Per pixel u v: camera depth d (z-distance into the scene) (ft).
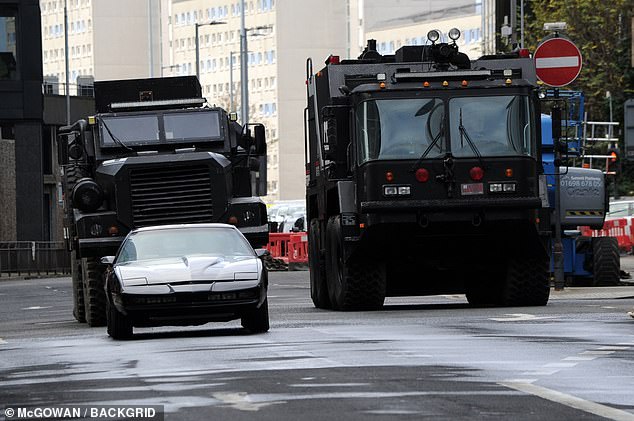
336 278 230.89
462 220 218.38
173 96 250.57
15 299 357.82
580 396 101.45
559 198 281.54
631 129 262.06
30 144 594.24
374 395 102.17
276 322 197.67
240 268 175.73
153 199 229.25
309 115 256.73
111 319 178.09
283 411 94.17
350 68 231.91
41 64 591.78
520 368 121.08
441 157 219.61
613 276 308.81
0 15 590.55
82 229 226.17
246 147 238.48
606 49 591.78
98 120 236.02
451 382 110.11
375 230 218.79
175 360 137.08
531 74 232.94
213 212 231.09
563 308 216.13
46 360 145.59
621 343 146.51
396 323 185.06
